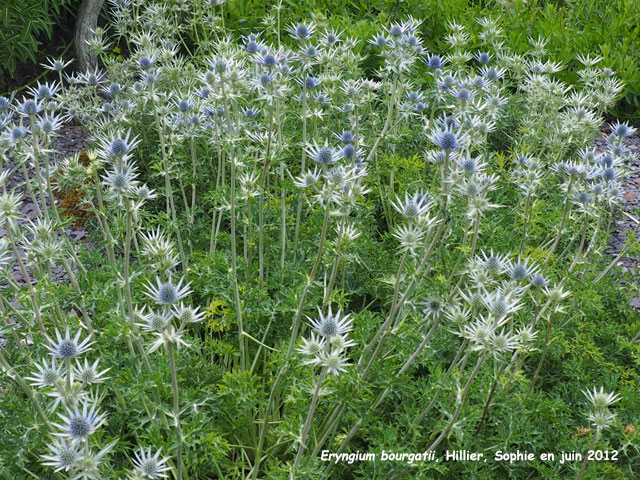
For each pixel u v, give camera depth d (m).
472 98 4.86
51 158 8.05
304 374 3.82
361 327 3.97
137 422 3.54
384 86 6.63
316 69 8.55
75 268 5.77
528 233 5.41
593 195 4.61
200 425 3.30
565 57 9.88
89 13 9.73
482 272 3.59
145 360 3.51
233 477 3.75
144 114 6.93
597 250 4.89
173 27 7.96
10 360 3.76
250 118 5.82
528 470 3.91
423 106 6.77
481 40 10.03
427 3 10.39
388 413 4.11
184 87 6.57
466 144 3.91
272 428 4.07
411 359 3.65
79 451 2.79
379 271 5.08
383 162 6.08
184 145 6.57
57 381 2.83
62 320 3.82
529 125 6.67
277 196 5.73
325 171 3.59
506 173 6.06
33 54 9.96
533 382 4.08
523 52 9.89
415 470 3.71
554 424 3.99
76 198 6.71
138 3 7.77
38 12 9.54
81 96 6.93
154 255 3.56
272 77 4.63
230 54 5.78
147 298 4.42
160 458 3.39
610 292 5.00
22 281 5.88
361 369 3.78
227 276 4.56
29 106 4.09
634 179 8.17
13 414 3.32
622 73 9.61
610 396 3.38
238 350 4.47
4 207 3.45
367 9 10.85
